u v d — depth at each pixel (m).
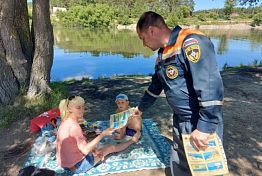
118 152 3.86
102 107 5.69
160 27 2.30
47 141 3.91
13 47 5.39
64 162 3.38
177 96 2.37
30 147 4.16
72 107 3.35
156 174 3.43
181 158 2.69
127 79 8.68
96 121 4.83
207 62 2.09
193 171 2.30
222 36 45.34
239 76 8.72
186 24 77.12
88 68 17.02
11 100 5.36
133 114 3.31
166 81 2.40
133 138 4.01
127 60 19.83
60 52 24.20
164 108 5.59
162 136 4.31
